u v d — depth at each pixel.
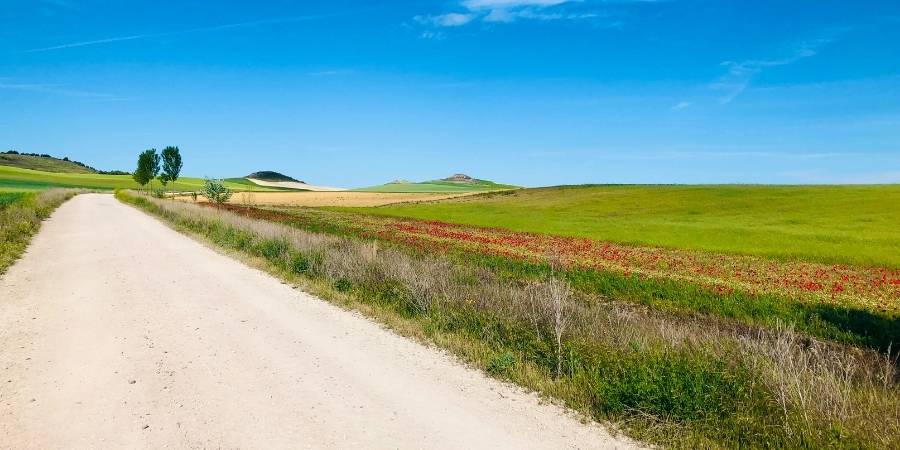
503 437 5.39
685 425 5.54
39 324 9.20
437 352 8.06
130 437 5.24
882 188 66.94
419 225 41.53
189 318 9.80
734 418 5.42
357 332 9.06
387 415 5.86
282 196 112.88
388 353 7.98
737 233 37.84
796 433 5.12
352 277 12.47
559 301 8.48
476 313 9.12
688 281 17.02
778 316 12.22
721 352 6.71
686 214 56.19
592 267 19.34
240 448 5.07
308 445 5.16
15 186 113.62
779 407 5.47
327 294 11.71
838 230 39.84
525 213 61.97
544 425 5.68
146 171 96.62
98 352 7.76
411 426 5.60
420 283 10.72
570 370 6.91
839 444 4.89
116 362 7.36
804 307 13.25
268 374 7.04
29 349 7.85
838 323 11.72
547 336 7.97
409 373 7.17
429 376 7.07
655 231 39.75
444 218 54.75
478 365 7.48
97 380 6.69
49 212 38.81
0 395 6.18
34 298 11.19
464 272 14.05
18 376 6.77
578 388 6.41
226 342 8.38
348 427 5.56
